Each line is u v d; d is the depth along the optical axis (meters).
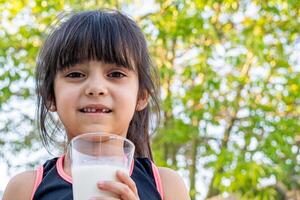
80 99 0.78
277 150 2.55
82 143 0.68
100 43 0.81
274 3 2.66
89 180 0.67
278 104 2.74
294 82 2.69
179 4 2.56
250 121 2.68
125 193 0.67
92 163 0.67
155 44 2.60
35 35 2.68
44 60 0.86
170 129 2.71
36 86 0.91
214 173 2.70
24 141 2.91
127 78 0.81
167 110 2.66
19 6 2.74
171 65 2.68
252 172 2.48
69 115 0.78
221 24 2.75
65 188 0.81
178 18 2.53
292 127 2.65
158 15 2.62
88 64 0.80
